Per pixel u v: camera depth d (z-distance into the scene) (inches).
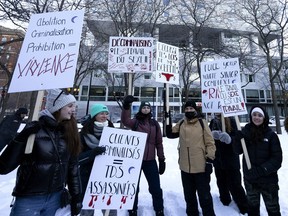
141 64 176.9
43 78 97.0
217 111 177.2
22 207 80.8
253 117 131.8
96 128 133.9
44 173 82.8
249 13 761.6
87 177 129.1
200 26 697.6
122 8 633.0
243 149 134.0
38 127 82.1
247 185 132.4
